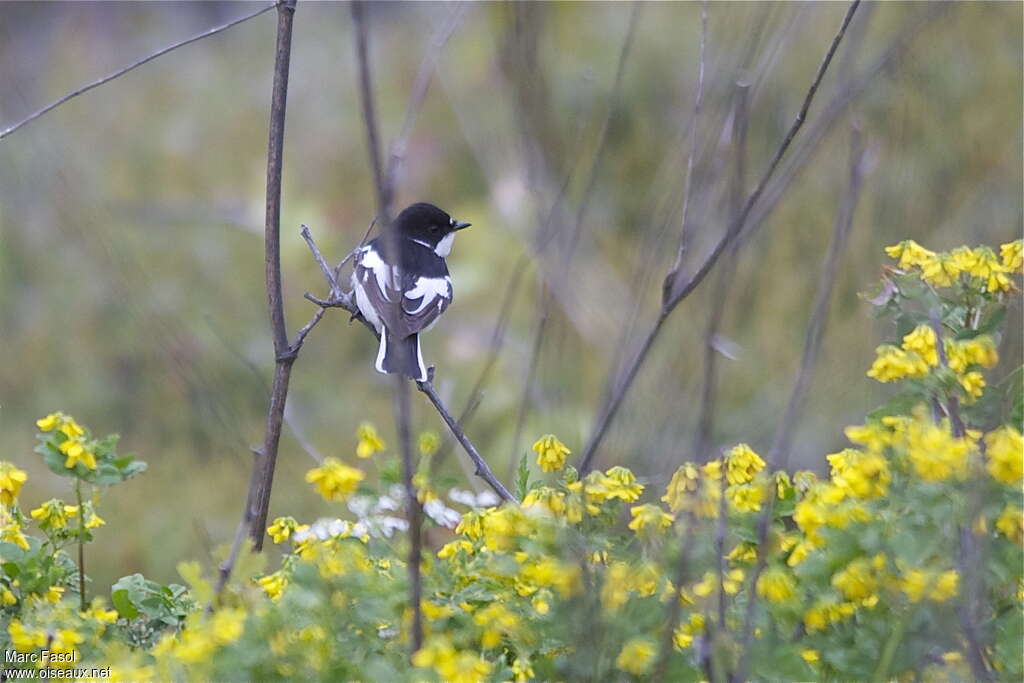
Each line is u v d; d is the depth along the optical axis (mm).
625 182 15133
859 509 5199
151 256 16891
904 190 13828
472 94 17312
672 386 8453
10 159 16859
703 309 11898
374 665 4848
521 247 15531
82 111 20062
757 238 13305
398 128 17781
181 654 4945
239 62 21703
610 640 5117
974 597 4957
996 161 14211
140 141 19266
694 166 9086
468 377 14125
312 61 20672
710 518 5383
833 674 5277
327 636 5016
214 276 16781
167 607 6500
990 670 5176
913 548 5031
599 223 14617
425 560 5633
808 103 7664
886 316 6660
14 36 22078
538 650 5383
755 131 14648
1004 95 14672
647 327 12125
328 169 18172
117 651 5516
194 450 13859
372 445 5680
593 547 5441
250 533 7172
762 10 10273
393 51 19656
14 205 16484
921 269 6738
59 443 6656
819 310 5129
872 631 5199
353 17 4652
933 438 5109
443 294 10430
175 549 12695
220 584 5250
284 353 7457
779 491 5828
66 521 6652
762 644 5164
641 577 5277
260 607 5109
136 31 22578
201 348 14859
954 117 14555
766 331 12594
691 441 7742
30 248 16000
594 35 16516
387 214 5211
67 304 15484
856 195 5488
